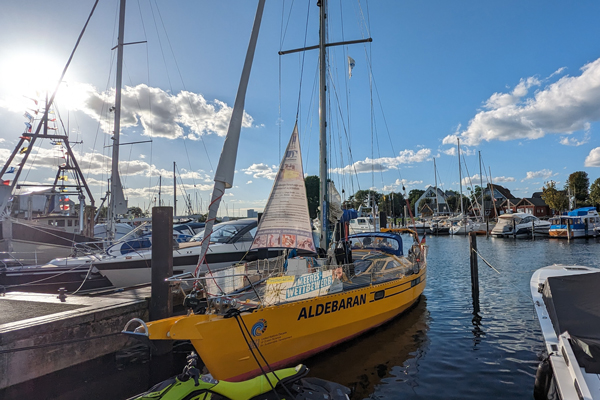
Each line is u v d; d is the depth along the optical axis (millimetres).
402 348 7109
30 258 11750
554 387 4535
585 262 19359
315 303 6121
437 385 5652
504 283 13836
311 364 6363
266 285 5633
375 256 9203
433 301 11031
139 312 6949
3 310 6273
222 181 5500
